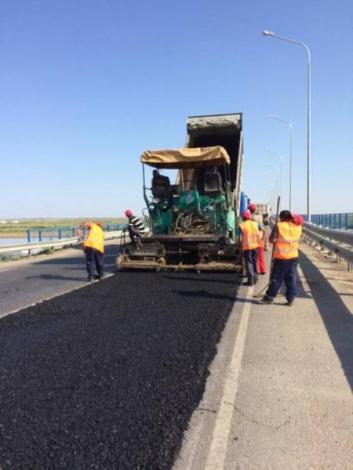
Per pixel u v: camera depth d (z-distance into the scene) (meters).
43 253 23.98
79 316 7.85
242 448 3.55
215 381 4.86
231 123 15.84
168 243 13.22
